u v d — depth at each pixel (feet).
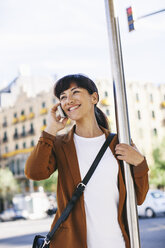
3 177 166.40
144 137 156.66
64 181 6.19
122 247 5.91
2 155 189.78
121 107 6.38
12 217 98.99
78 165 6.18
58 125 6.31
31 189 156.35
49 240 5.98
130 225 6.03
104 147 6.30
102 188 6.03
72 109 6.43
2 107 191.93
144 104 158.10
